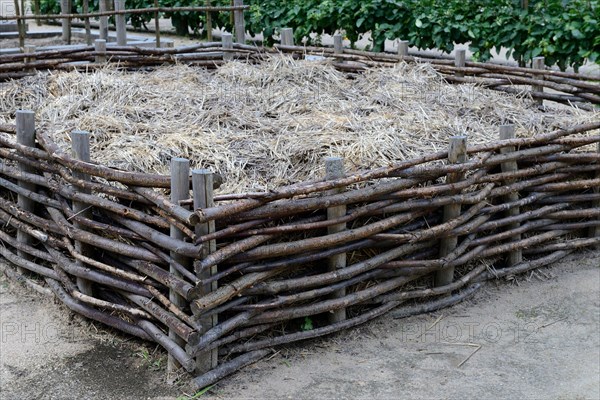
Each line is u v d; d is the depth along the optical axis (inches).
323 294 158.2
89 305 165.8
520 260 194.4
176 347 146.3
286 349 159.8
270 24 424.5
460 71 256.5
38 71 252.5
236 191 162.1
